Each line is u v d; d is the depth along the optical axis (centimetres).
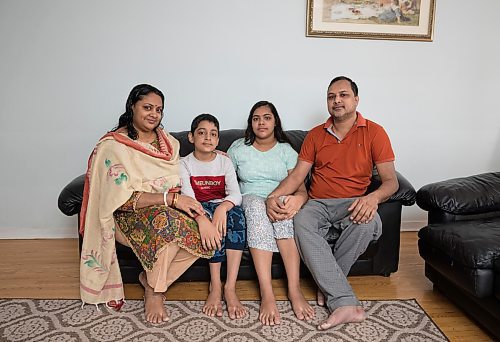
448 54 290
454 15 286
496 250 167
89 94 280
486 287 167
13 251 267
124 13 272
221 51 279
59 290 214
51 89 278
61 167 288
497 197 208
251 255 203
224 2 275
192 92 283
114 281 197
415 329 179
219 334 175
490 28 290
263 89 285
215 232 190
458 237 181
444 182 219
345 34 280
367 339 172
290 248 200
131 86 280
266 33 279
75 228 294
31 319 186
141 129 202
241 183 230
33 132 282
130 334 175
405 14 281
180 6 273
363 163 216
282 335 175
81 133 284
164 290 186
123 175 187
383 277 231
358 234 195
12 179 287
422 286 221
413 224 308
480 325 184
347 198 212
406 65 289
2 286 218
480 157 306
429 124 298
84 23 272
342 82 212
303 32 281
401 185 219
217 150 228
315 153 226
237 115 287
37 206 291
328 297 187
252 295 210
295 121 291
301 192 220
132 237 191
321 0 276
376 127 218
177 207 191
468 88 296
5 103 278
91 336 174
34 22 270
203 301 204
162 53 278
